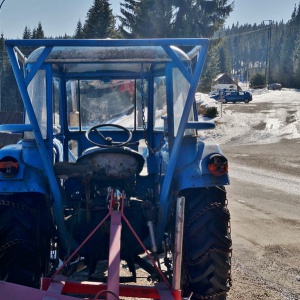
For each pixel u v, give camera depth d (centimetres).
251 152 2650
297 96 7294
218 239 463
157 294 403
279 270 682
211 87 7425
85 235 486
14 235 455
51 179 441
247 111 4812
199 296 464
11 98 5244
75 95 620
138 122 628
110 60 512
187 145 481
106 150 454
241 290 594
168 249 523
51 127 467
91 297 465
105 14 6362
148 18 4500
